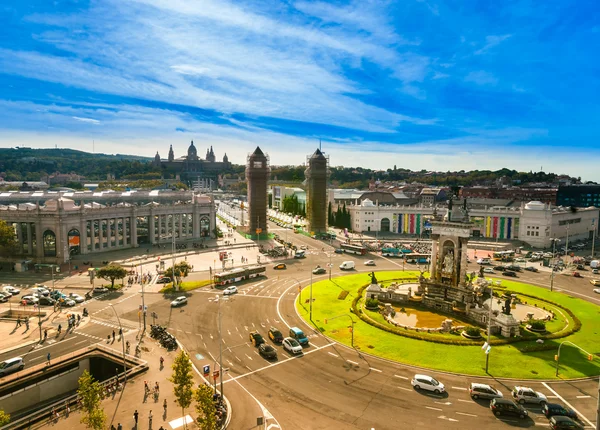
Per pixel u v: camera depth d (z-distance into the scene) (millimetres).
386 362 70438
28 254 155875
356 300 104625
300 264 152500
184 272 125375
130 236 183125
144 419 53969
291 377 65125
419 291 108250
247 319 91312
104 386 61719
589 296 113625
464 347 76375
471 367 68625
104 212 170500
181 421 53656
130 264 147000
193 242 198875
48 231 152500
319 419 53812
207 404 48469
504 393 60500
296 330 79438
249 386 62281
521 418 54312
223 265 141125
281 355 73125
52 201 155625
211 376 65188
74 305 101562
